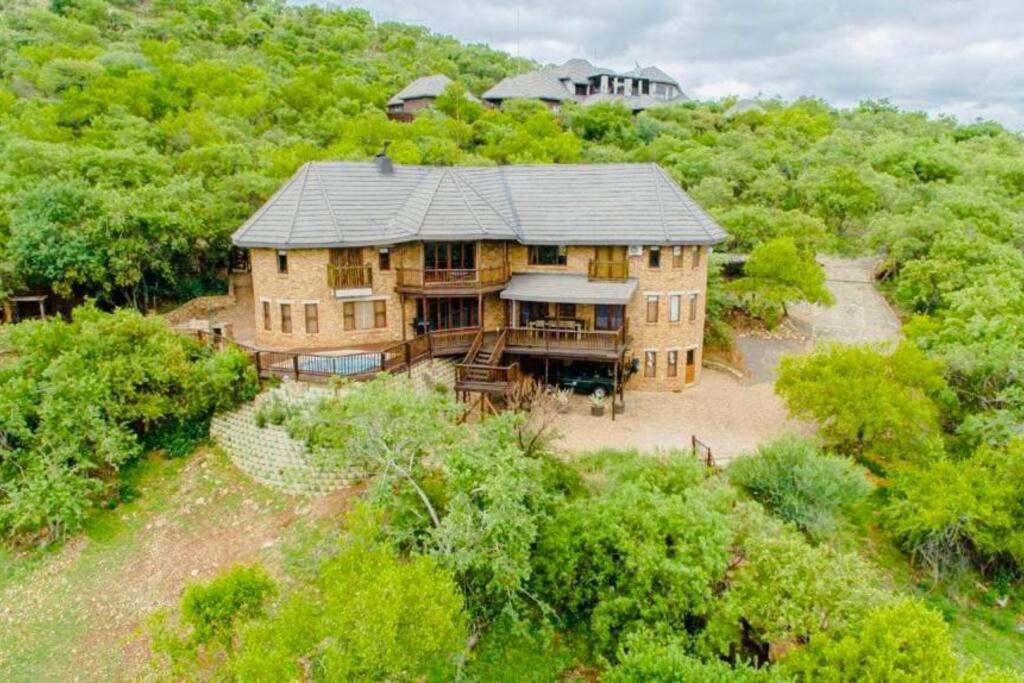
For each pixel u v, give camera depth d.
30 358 28.70
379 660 14.16
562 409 32.97
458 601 16.03
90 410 26.34
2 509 24.56
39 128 53.78
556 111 94.81
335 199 34.88
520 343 33.69
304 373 28.86
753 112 96.25
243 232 33.06
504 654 20.64
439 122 72.00
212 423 30.16
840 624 17.20
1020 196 62.22
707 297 42.41
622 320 34.91
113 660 20.78
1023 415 28.70
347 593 15.15
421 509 21.81
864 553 26.03
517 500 19.83
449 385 33.31
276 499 26.52
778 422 32.91
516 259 36.66
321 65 98.31
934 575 24.95
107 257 37.59
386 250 34.66
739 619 19.42
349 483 26.19
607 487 23.73
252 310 42.72
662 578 19.42
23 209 37.44
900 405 28.12
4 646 21.42
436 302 35.91
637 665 16.73
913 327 36.25
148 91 68.06
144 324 29.98
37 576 23.97
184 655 16.89
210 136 57.59
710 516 19.69
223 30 115.69
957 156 78.50
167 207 40.19
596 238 34.50
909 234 50.09
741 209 51.88
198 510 26.48
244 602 17.47
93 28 100.12
